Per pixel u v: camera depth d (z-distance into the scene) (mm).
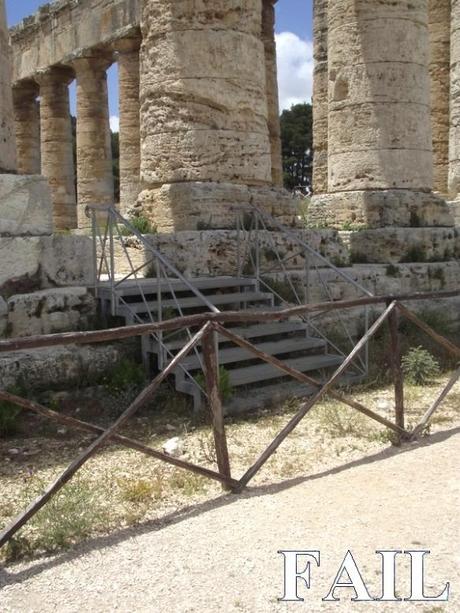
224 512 4430
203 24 9430
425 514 4293
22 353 6609
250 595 3422
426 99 11625
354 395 7453
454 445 5699
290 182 46094
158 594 3451
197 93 9461
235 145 9648
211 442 5875
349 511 4371
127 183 19156
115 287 7367
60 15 20531
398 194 11250
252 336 7809
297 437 6039
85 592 3496
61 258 7297
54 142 21469
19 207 7004
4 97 7086
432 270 10953
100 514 4379
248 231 9453
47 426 6250
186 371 6699
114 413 6555
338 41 11555
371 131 11305
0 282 6816
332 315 9188
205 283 8180
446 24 16266
